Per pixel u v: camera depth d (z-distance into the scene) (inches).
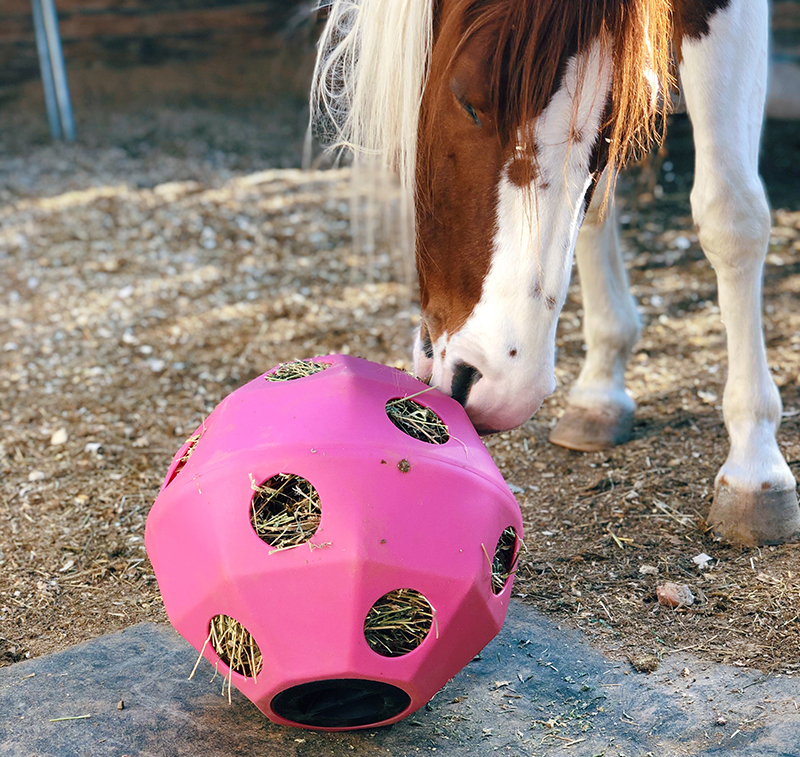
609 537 93.4
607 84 63.4
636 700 69.5
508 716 68.4
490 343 66.2
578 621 80.3
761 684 70.1
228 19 351.9
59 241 213.5
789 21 275.6
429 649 57.1
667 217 213.5
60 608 85.9
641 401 126.6
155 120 323.3
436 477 58.6
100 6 350.6
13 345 159.6
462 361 67.7
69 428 126.7
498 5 62.3
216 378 143.3
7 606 86.4
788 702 67.5
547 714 68.5
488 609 59.4
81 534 98.9
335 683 56.6
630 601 82.7
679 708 68.2
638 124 67.7
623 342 113.4
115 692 71.9
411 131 67.0
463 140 65.3
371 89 68.9
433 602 56.5
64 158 283.3
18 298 182.4
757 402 89.9
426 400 65.8
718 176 80.7
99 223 224.5
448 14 65.6
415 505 57.2
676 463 106.7
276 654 55.6
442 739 66.0
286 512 58.5
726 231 82.3
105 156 284.4
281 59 353.4
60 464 115.9
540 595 84.6
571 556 90.6
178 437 123.3
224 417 63.5
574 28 61.1
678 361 140.7
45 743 66.1
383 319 165.6
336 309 171.5
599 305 112.0
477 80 62.9
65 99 302.4
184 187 251.1
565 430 114.5
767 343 143.6
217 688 72.3
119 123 321.1
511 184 64.4
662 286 174.9
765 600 80.7
